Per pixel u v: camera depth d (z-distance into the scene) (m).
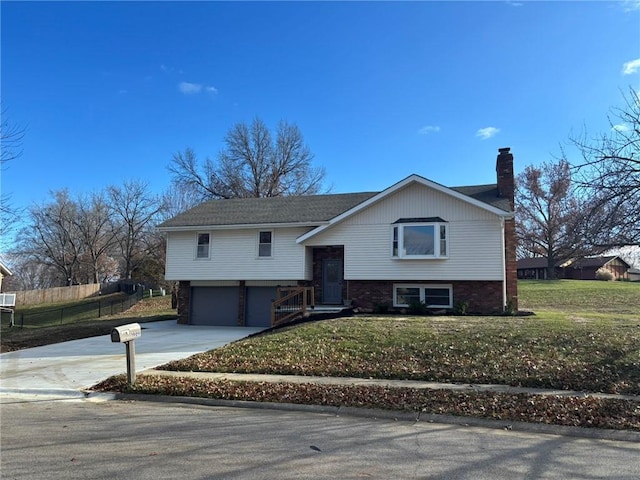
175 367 11.38
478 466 5.10
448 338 12.48
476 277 19.11
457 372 9.85
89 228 58.19
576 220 12.86
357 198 24.41
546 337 12.16
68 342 17.56
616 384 8.71
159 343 16.05
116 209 55.34
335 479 4.67
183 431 6.57
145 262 54.56
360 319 16.34
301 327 15.46
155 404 8.55
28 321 30.52
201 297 23.94
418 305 19.23
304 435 6.36
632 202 11.48
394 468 5.02
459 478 4.72
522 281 46.62
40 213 58.28
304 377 10.06
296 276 21.92
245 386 9.28
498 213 18.73
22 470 4.90
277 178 49.88
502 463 5.21
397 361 10.91
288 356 11.84
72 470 4.90
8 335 20.72
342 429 6.70
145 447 5.76
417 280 19.91
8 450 5.63
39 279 74.69
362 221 20.83
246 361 11.62
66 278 60.75
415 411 7.52
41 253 59.44
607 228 11.67
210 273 23.05
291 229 22.28
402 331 13.59
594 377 9.13
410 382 9.40
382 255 20.38
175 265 23.56
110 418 7.41
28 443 5.94
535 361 10.27
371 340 12.78
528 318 16.30
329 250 22.48
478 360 10.59
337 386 9.11
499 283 19.23
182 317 23.91
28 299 43.16
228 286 23.59
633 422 6.74
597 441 6.16
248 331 19.66
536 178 41.22
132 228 55.34
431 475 4.80
